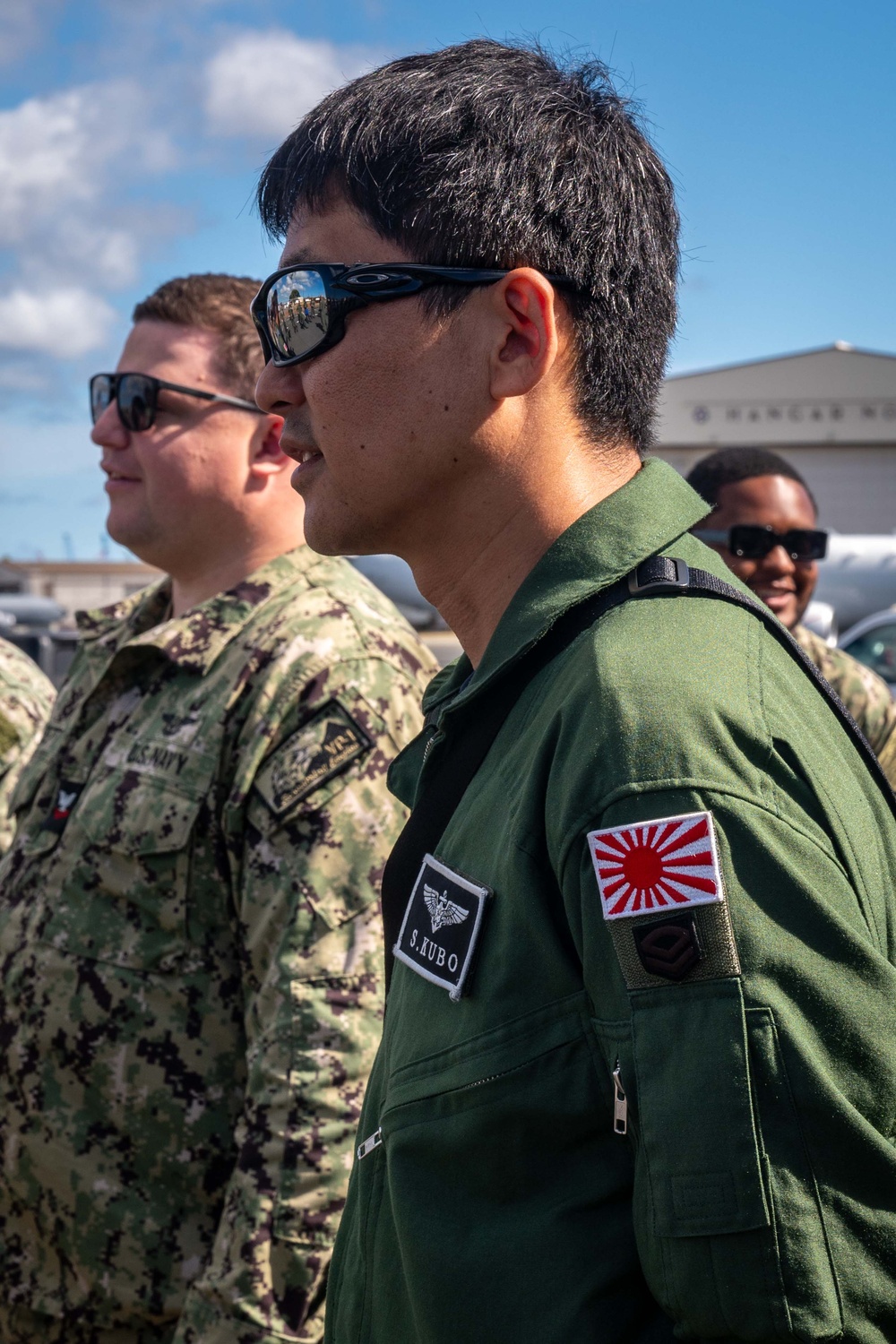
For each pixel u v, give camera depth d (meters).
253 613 1.82
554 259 0.97
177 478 1.99
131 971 1.66
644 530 0.95
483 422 0.98
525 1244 0.81
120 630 2.21
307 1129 1.49
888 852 0.89
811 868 0.76
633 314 1.02
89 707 1.92
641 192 1.03
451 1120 0.87
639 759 0.78
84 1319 1.62
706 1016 0.73
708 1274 0.71
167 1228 1.61
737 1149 0.71
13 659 3.13
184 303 2.01
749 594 0.97
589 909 0.79
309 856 1.59
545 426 0.99
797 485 3.18
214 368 2.01
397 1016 0.98
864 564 16.06
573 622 0.95
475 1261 0.83
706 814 0.75
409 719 1.75
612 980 0.78
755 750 0.79
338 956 1.56
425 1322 0.84
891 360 33.66
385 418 1.00
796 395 33.62
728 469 3.17
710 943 0.73
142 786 1.72
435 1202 0.87
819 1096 0.71
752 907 0.74
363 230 1.00
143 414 2.00
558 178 0.98
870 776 0.93
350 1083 1.52
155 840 1.67
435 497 1.01
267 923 1.58
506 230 0.96
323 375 1.02
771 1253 0.69
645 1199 0.75
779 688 0.85
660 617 0.88
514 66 1.02
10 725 2.94
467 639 1.10
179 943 1.66
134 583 28.16
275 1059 1.52
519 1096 0.83
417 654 1.87
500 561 1.03
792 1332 0.68
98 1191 1.62
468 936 0.89
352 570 1.99
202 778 1.68
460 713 1.02
